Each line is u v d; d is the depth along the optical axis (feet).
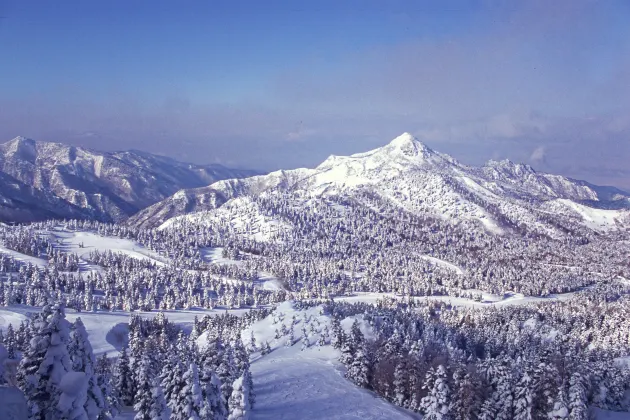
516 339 513.45
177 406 147.43
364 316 493.36
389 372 319.27
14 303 638.12
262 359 424.05
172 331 607.78
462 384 256.32
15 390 75.72
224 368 237.25
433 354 384.68
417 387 292.81
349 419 260.83
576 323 590.96
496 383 270.26
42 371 86.53
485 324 600.39
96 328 595.06
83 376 86.07
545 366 258.57
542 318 635.66
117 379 240.94
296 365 381.40
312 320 531.09
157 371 243.60
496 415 251.60
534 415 248.93
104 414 122.01
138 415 131.95
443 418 234.99
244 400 192.03
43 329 88.38
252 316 597.11
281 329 511.40
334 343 446.60
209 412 157.99
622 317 584.40
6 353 89.71
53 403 85.71
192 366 150.41
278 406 275.59
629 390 348.59
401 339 412.77
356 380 335.06
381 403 295.28
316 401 287.48
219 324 582.76
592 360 437.58
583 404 239.91
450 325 608.19
